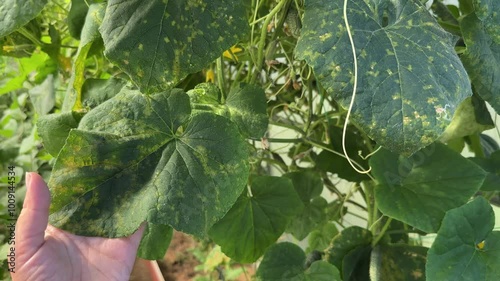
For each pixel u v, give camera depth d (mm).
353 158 432
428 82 241
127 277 298
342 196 555
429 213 354
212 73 429
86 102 354
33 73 631
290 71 418
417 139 234
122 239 296
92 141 281
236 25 256
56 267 276
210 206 275
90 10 323
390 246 420
